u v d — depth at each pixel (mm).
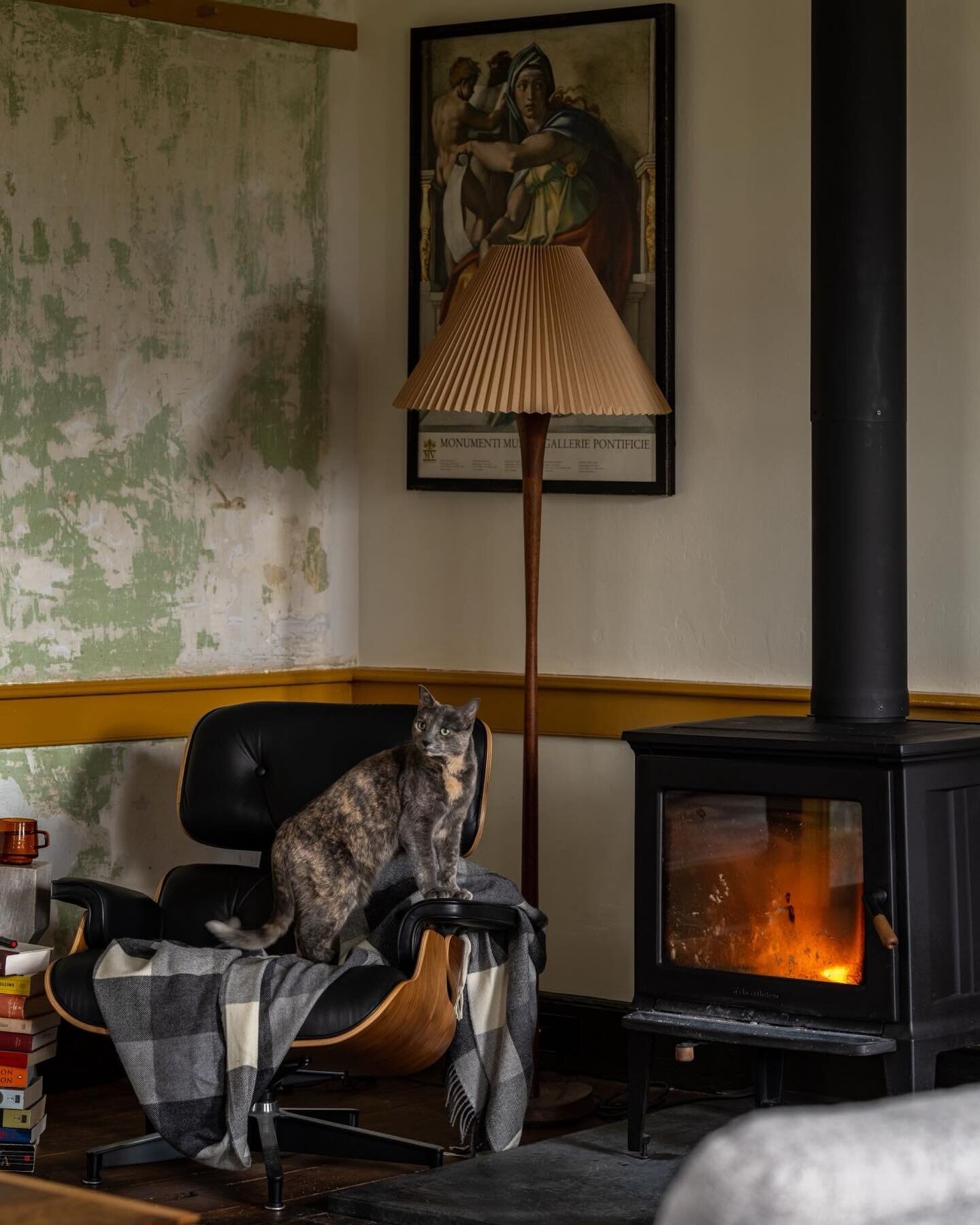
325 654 4508
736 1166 1033
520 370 3520
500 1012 3395
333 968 3152
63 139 4027
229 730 3713
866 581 3377
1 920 3559
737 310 3953
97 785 4094
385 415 4484
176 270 4223
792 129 3875
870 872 3041
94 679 4094
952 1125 1100
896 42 3369
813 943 3145
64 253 4035
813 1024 3115
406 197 4434
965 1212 1077
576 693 4137
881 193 3357
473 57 4277
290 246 4414
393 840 3484
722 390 3977
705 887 3270
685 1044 3271
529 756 3709
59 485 4039
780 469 3900
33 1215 1952
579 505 4172
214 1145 3125
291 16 4371
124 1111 3799
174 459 4227
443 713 3422
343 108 4488
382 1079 4078
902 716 3426
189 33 4227
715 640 3988
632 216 4066
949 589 3676
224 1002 3113
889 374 3375
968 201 3641
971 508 3648
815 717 3453
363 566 4535
